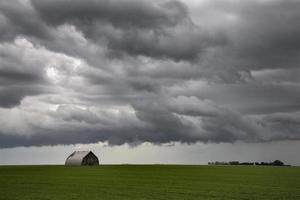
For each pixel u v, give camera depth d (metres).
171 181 69.00
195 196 46.12
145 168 126.62
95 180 70.88
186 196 46.12
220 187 57.06
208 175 86.38
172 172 100.00
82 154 161.88
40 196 45.91
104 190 52.84
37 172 97.56
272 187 56.81
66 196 46.00
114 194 48.12
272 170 111.25
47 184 61.97
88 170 110.00
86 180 70.81
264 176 82.62
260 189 53.81
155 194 48.34
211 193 49.12
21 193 49.03
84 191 51.66
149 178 76.69
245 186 58.59
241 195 46.94
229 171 105.25
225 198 44.31
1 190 52.62
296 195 46.75
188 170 111.62
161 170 111.69
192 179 73.81
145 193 49.34
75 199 43.41
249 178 76.31
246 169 118.12
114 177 79.31
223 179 73.88
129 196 46.19
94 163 162.88
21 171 102.62
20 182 65.81
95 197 45.25
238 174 90.19
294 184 62.12
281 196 45.88
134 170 111.31
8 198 44.00
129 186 58.88
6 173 93.00
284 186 58.56
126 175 86.69
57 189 54.03
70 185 60.38
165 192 50.50
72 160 162.00
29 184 61.88
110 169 116.94
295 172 99.19
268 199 43.25
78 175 85.81
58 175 85.50
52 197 45.00
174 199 43.50
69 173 93.56
